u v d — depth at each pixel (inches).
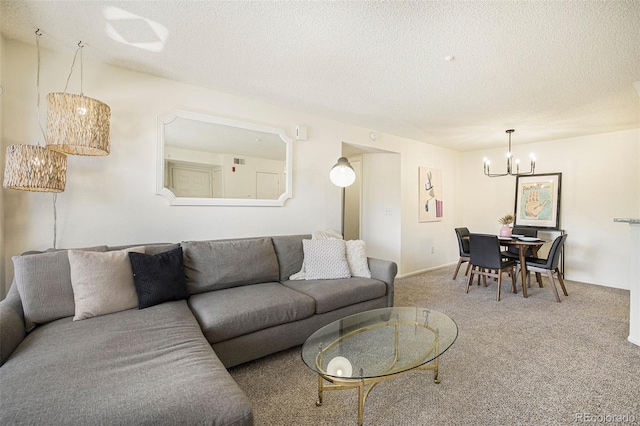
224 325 70.9
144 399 38.3
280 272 107.7
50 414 35.3
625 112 128.5
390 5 62.2
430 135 174.9
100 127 73.2
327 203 141.8
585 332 100.4
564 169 178.4
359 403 55.1
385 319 80.4
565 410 61.6
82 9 65.4
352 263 113.9
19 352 49.8
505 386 70.0
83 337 55.2
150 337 55.9
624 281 157.5
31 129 80.7
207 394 40.1
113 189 91.2
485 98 113.9
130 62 89.0
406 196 184.5
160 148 98.0
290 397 66.4
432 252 204.8
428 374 75.2
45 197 82.2
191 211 105.2
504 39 74.2
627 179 157.4
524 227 186.9
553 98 113.1
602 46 76.7
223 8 64.3
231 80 100.7
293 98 116.4
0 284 75.9
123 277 71.8
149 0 62.2
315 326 88.7
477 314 117.6
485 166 193.3
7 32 74.5
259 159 120.2
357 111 131.0
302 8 63.8
